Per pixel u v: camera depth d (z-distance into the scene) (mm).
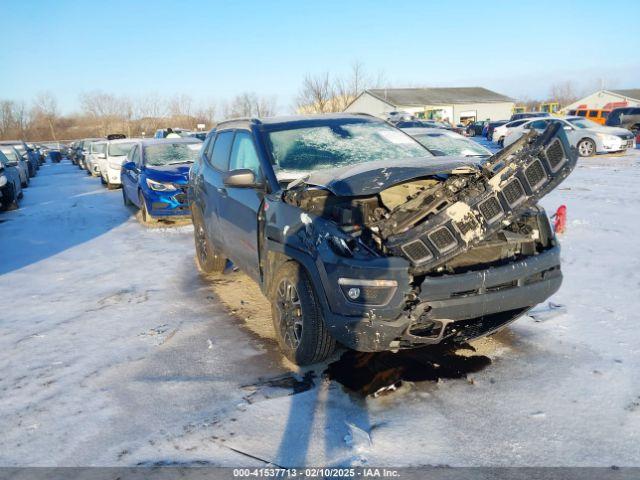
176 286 6020
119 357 4148
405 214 3383
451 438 2846
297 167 4367
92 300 5676
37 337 4684
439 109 52281
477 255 3422
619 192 10414
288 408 3230
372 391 3375
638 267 5559
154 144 11336
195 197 6125
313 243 3414
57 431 3146
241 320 4816
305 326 3547
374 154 4629
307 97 32656
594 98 55312
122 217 11211
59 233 9742
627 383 3291
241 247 4703
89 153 22219
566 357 3670
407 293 3076
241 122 5344
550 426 2904
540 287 3436
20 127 72562
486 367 3605
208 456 2811
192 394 3482
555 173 3193
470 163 3525
